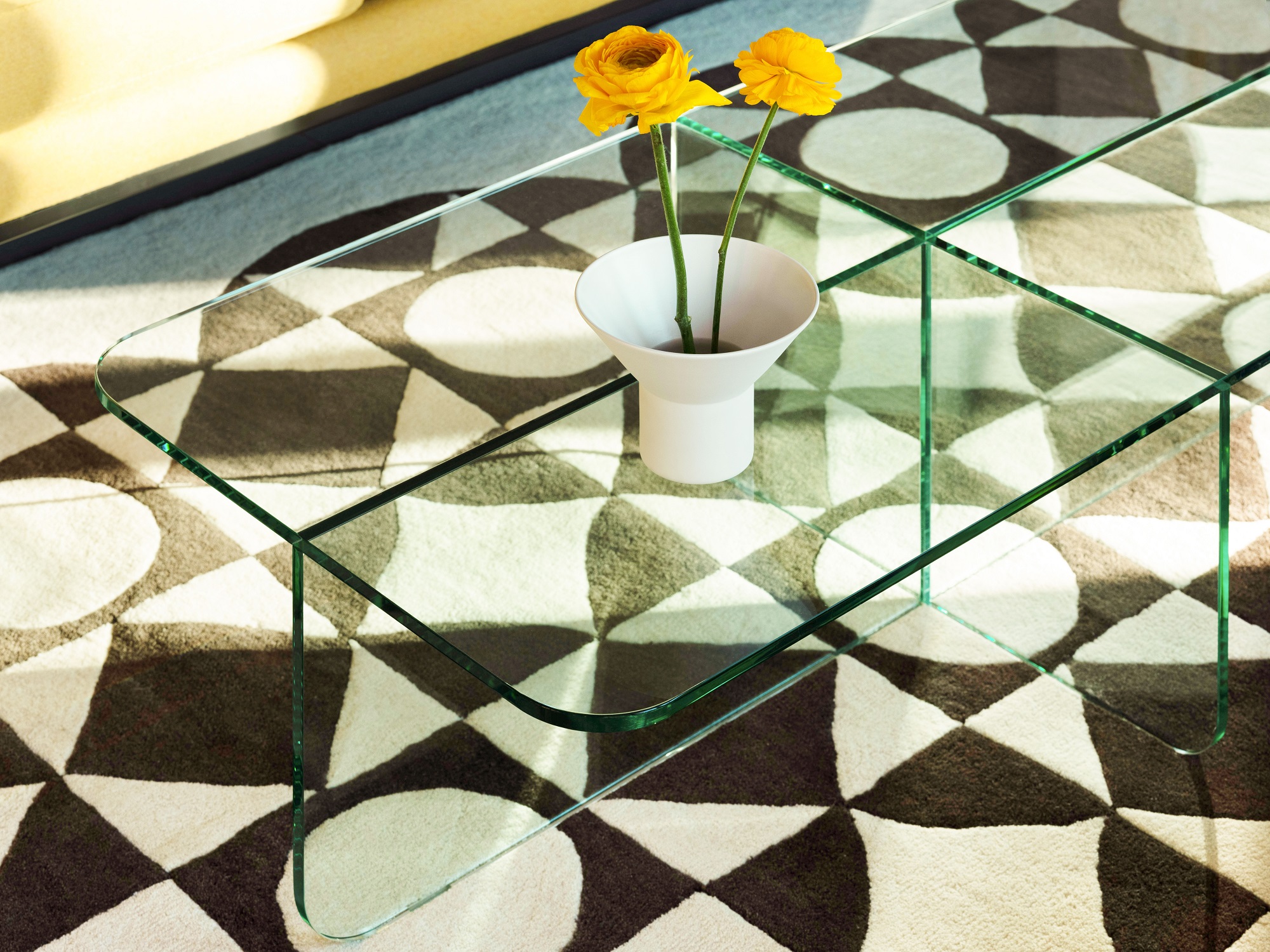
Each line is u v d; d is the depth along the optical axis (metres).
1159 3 1.97
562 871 1.20
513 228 1.53
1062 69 1.80
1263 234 1.49
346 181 2.19
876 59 1.83
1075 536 1.54
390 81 2.16
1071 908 1.16
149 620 1.46
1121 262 1.45
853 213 1.52
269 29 1.97
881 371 1.31
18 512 1.59
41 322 1.90
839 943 1.14
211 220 2.11
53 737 1.34
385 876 1.18
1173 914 1.16
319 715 1.28
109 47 1.84
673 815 1.25
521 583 1.08
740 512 1.15
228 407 1.26
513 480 1.19
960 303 1.39
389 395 1.29
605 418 1.27
